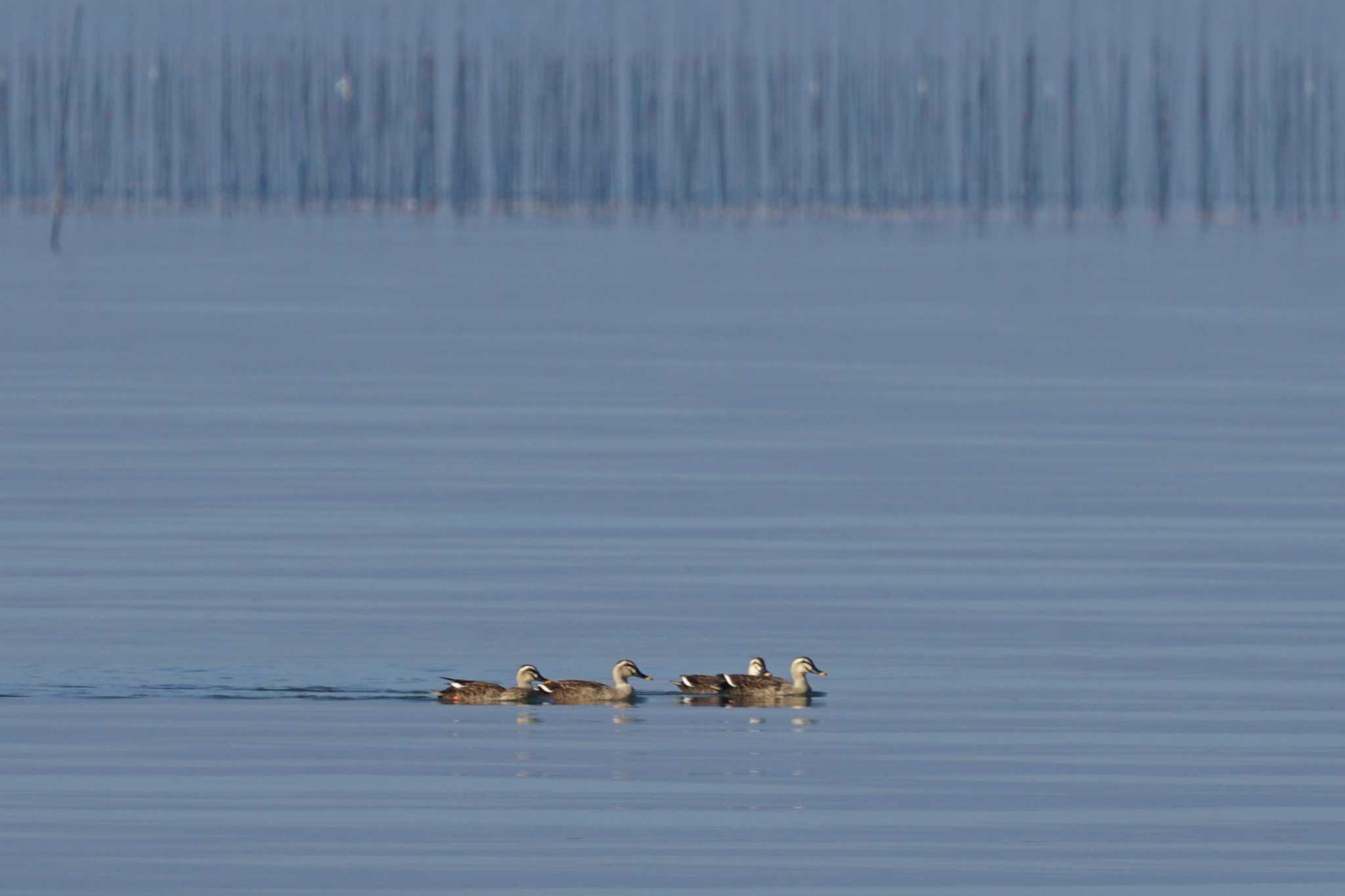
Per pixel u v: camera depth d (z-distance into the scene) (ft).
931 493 205.16
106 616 148.77
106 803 106.11
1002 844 101.24
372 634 143.43
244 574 164.14
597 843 100.94
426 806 106.11
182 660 135.23
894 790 109.19
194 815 104.32
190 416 257.55
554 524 186.91
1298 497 203.92
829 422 255.50
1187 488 208.64
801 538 181.06
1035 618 150.61
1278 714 124.06
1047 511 195.62
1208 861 99.19
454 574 164.66
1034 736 119.03
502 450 230.68
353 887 95.35
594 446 233.96
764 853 99.81
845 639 143.84
